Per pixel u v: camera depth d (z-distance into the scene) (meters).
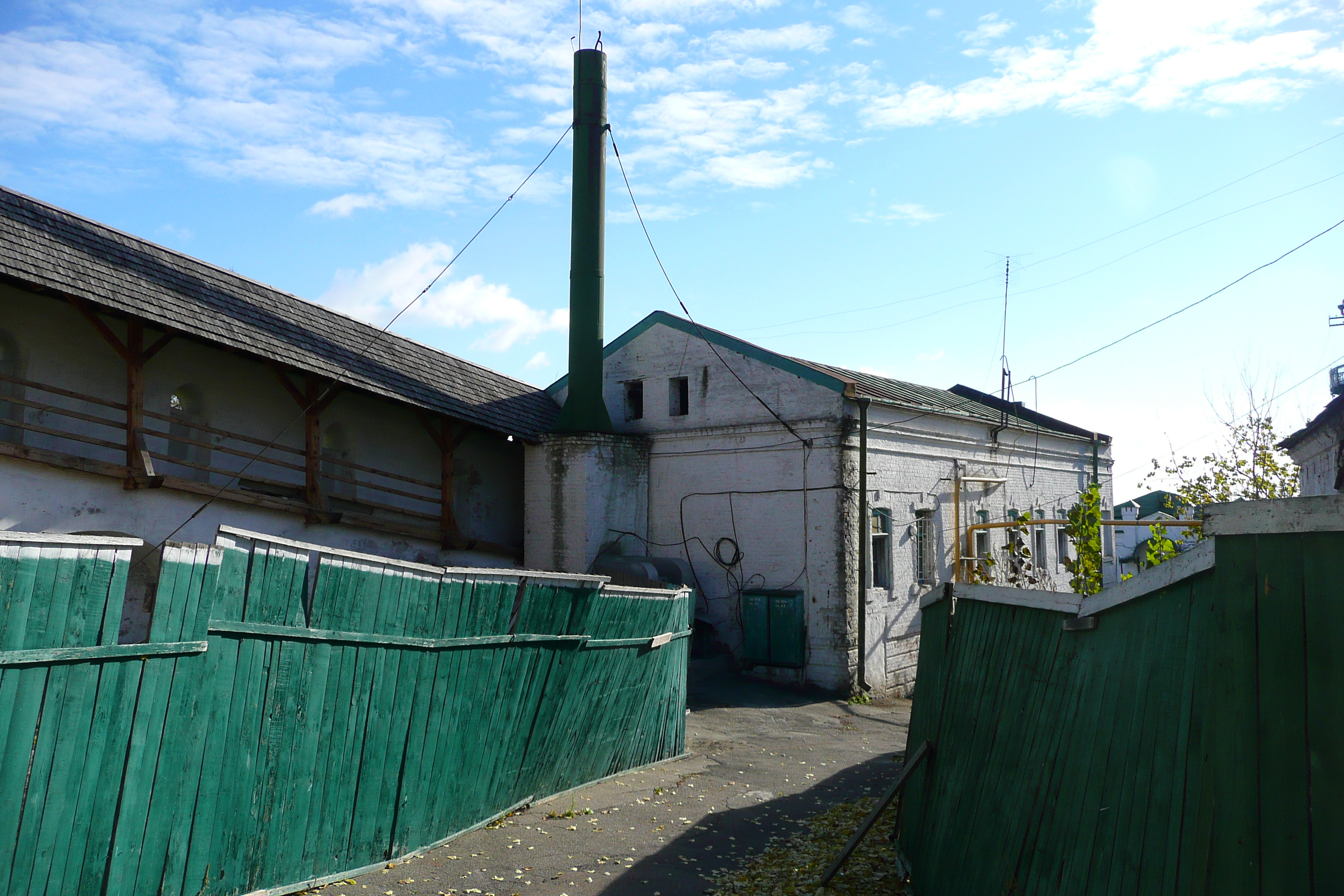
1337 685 2.78
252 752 6.01
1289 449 17.50
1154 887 3.32
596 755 10.48
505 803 8.88
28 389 14.62
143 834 5.24
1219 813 2.94
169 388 16.38
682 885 7.17
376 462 19.59
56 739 4.72
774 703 16.52
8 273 12.38
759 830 8.98
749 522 18.92
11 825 4.50
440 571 7.66
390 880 6.89
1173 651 3.54
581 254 20.67
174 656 5.39
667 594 11.80
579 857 7.71
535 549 19.91
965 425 22.17
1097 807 3.98
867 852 7.94
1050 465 26.28
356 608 6.82
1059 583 25.83
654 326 20.81
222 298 16.05
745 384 19.23
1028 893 4.56
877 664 18.39
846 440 17.97
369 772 7.04
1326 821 2.69
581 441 19.45
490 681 8.45
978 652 6.30
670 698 12.30
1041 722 4.91
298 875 6.44
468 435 21.22
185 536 14.87
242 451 17.00
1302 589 2.93
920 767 7.32
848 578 17.67
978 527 13.83
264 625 6.01
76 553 4.80
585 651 9.89
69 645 4.77
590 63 21.28
